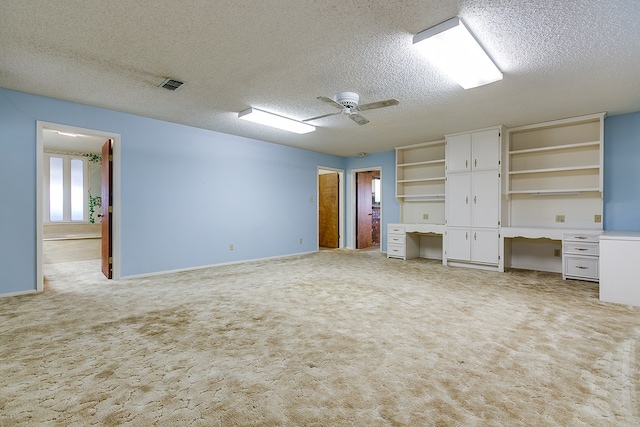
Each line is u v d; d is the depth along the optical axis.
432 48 2.43
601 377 1.81
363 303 3.21
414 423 1.44
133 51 2.64
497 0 1.95
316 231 7.22
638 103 3.80
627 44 2.45
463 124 4.75
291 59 2.75
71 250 6.82
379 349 2.18
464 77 2.89
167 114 4.36
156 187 4.64
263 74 3.06
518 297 3.42
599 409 1.53
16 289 3.54
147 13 2.12
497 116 4.34
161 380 1.79
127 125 4.34
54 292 3.65
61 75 3.11
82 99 3.78
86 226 8.47
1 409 1.52
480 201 5.00
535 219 4.95
